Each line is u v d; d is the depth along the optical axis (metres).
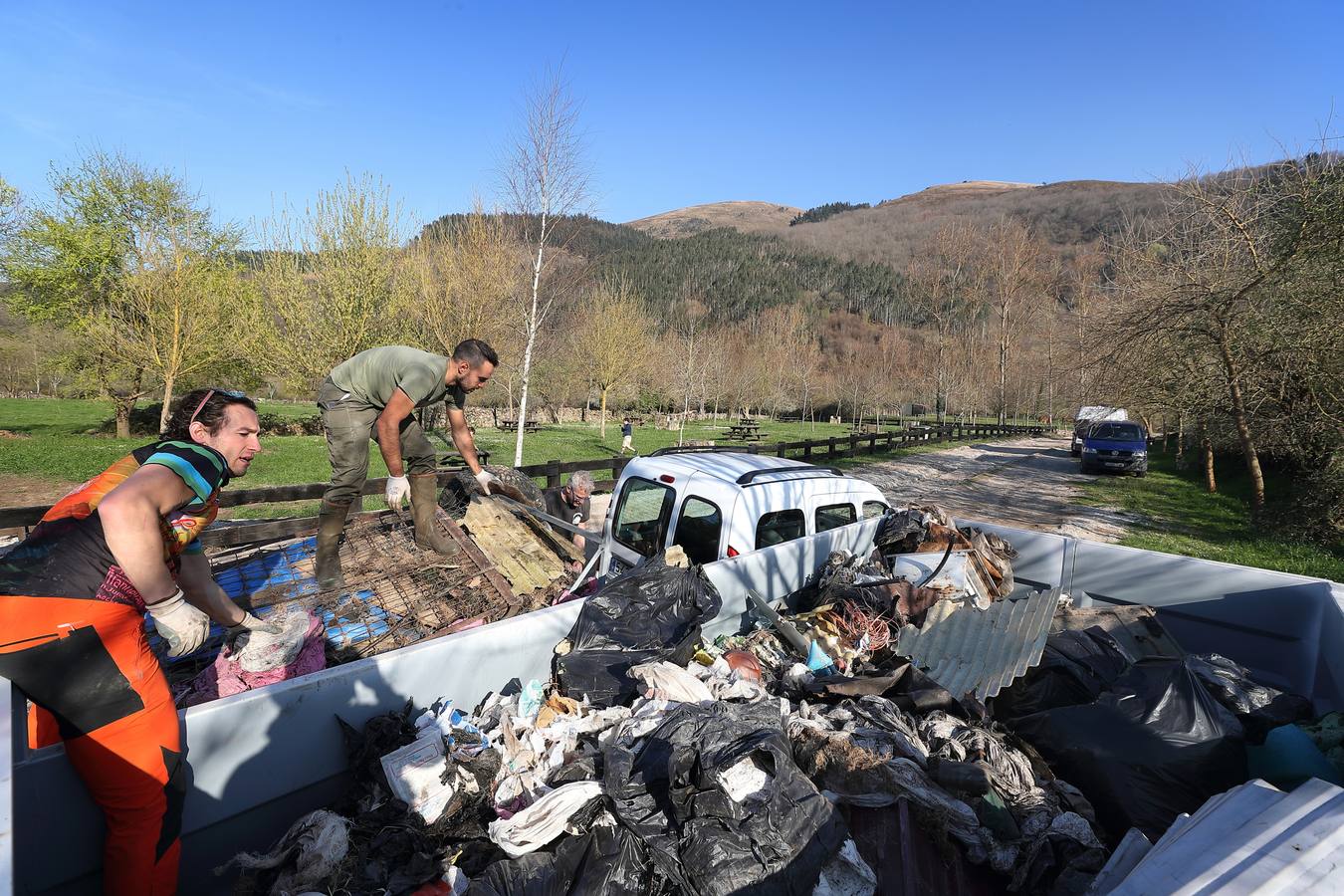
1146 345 14.14
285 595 4.00
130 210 23.42
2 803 1.42
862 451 24.72
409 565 4.50
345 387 3.93
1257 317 12.91
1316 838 1.26
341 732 2.24
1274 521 12.49
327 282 18.84
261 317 21.16
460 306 18.58
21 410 34.50
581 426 42.59
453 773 2.22
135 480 1.86
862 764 2.35
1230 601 3.63
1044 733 2.75
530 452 24.77
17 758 1.67
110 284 23.78
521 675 2.82
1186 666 2.92
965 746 2.62
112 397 25.03
